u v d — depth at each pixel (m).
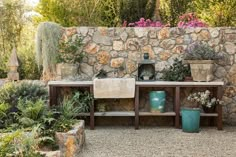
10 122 6.55
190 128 7.76
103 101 8.48
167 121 8.65
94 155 6.14
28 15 13.54
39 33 8.70
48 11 11.09
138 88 8.08
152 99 8.19
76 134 6.10
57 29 8.72
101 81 8.00
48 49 8.64
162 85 8.05
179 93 8.10
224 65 8.63
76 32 8.75
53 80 8.57
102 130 8.02
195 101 8.48
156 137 7.33
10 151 5.15
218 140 7.11
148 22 9.34
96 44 8.75
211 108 8.33
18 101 6.95
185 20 9.84
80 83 8.08
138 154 6.20
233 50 8.62
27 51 10.44
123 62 8.73
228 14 10.53
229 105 8.66
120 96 8.04
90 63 8.77
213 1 10.90
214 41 8.65
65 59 8.56
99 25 10.91
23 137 5.38
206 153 6.26
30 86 7.70
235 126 8.46
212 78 8.34
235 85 8.64
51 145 5.90
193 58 8.05
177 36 8.68
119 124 8.68
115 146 6.67
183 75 8.42
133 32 8.71
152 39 8.71
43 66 8.77
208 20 10.65
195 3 11.27
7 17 13.31
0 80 9.35
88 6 10.92
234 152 6.32
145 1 10.82
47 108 6.83
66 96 8.37
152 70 8.58
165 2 11.15
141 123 8.66
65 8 10.89
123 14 10.80
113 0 11.00
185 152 6.31
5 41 13.18
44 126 6.19
